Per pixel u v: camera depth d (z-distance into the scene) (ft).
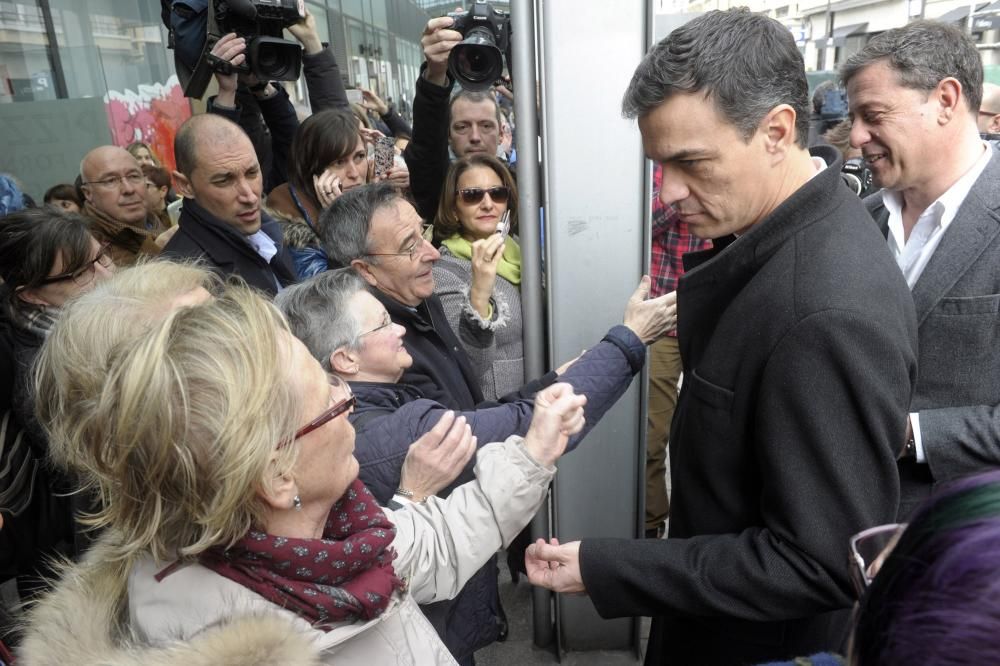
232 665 1.98
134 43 13.24
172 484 2.13
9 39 10.16
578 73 5.19
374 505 2.86
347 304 4.44
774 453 2.93
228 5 7.79
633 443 6.12
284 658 2.03
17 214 5.25
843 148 11.91
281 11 8.04
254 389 2.14
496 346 6.60
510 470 3.54
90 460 2.29
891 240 4.98
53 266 5.16
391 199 5.43
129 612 2.35
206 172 6.63
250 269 6.95
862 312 2.75
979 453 4.04
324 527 2.73
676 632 4.11
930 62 4.24
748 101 2.91
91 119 11.32
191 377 2.10
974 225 4.22
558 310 5.74
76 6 11.51
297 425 2.32
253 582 2.32
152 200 10.94
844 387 2.76
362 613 2.45
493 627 4.82
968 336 4.24
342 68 18.16
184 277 3.32
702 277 3.50
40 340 5.07
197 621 2.22
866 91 4.50
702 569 3.18
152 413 2.06
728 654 3.72
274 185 10.37
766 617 3.07
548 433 3.62
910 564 1.25
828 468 2.79
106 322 2.75
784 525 2.95
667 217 8.21
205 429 2.08
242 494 2.16
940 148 4.37
